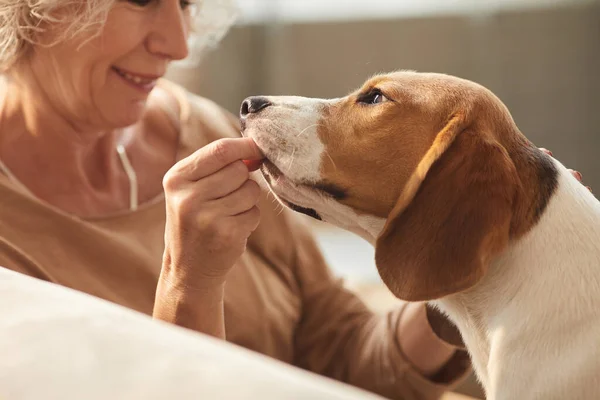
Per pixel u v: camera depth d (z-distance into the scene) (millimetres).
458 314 1257
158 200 1593
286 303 1699
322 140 1280
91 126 1521
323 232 3113
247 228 1189
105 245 1449
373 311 1779
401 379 1602
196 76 3480
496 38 3723
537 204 1169
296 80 3867
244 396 651
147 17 1463
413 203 1184
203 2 1813
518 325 1139
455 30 3742
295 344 1756
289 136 1286
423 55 3781
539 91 3725
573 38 3672
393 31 3791
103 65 1459
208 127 1740
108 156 1582
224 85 3736
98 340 731
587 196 1222
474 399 1978
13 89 1530
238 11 1974
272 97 1356
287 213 1756
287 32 3838
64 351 717
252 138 1305
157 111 1723
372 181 1258
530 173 1190
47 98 1491
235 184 1173
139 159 1636
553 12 3672
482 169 1147
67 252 1417
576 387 1062
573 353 1085
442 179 1168
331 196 1283
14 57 1456
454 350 1573
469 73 3754
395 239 1186
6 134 1518
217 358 718
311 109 1306
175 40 1497
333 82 3852
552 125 3734
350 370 1687
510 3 3703
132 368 691
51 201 1497
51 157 1515
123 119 1523
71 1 1415
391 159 1247
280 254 1732
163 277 1240
